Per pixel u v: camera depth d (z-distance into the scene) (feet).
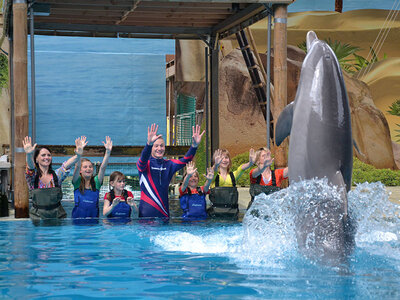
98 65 61.98
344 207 14.26
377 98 78.79
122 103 62.54
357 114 77.25
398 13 81.71
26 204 28.76
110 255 17.56
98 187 29.09
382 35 81.41
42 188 27.66
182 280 13.89
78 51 65.62
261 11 36.70
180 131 64.34
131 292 12.64
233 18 41.22
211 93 47.21
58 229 23.84
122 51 66.80
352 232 14.99
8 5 34.06
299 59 80.38
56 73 61.05
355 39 81.76
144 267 15.58
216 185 29.89
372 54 81.25
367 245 17.44
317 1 82.02
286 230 16.21
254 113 76.33
